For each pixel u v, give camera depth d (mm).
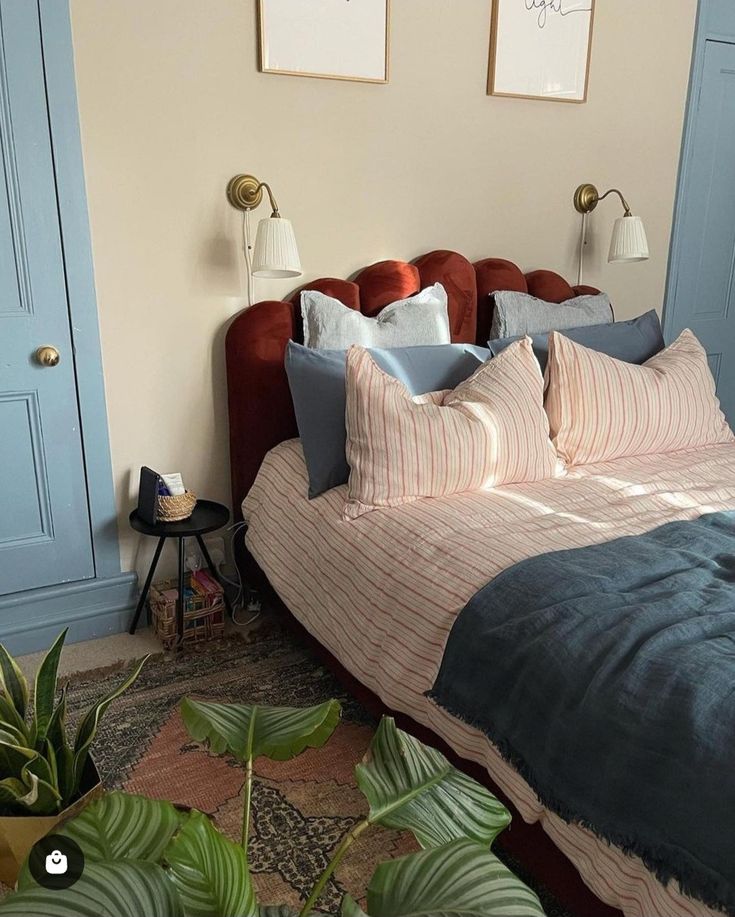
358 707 2252
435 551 1908
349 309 2629
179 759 2031
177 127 2412
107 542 2605
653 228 3461
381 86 2691
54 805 1292
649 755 1304
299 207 2658
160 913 710
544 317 2939
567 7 2953
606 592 1649
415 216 2881
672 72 3301
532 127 3029
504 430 2250
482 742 1635
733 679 1337
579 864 1407
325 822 1827
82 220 2334
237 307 2633
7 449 2398
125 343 2492
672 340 3676
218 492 2770
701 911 1177
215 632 2596
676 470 2434
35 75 2191
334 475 2320
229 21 2412
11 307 2309
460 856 812
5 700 1358
